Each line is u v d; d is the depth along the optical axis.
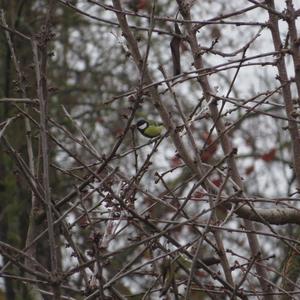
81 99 24.73
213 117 10.77
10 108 22.42
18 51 23.03
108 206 9.49
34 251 9.67
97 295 8.91
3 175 21.86
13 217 21.42
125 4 15.58
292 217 10.58
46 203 8.47
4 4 23.55
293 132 10.67
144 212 10.01
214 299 9.66
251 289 11.12
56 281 8.30
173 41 11.05
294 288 10.86
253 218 10.36
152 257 9.61
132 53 10.33
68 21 24.30
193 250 10.43
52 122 9.65
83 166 9.70
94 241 8.35
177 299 8.84
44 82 9.27
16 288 17.59
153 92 10.16
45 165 8.59
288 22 10.55
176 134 10.09
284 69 10.62
